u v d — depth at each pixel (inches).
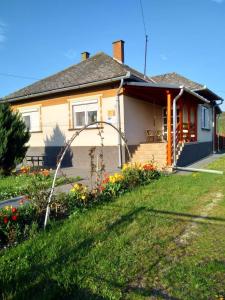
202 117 769.6
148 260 147.7
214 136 900.6
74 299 116.5
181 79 776.9
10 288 122.0
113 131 521.3
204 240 172.2
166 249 160.7
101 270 136.9
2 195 302.7
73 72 659.4
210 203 249.8
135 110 556.7
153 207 236.7
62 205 221.8
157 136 634.8
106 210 227.5
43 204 211.3
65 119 593.3
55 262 144.0
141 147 532.4
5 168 441.4
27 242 167.0
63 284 125.3
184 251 158.2
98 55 708.7
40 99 636.7
